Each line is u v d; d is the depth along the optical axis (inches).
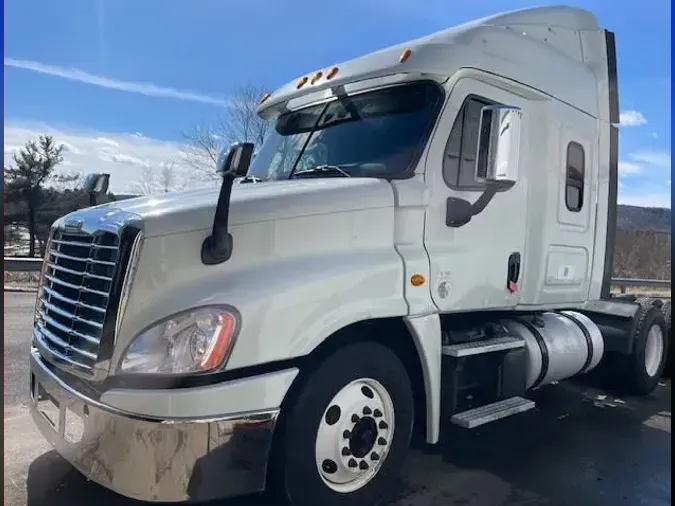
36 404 141.3
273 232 130.2
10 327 404.8
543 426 214.5
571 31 224.1
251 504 140.6
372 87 172.2
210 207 127.9
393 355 142.9
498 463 177.0
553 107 200.4
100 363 117.3
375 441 140.0
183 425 110.5
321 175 165.6
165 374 112.6
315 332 125.0
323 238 137.2
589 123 222.4
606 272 240.4
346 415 133.6
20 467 159.6
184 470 111.3
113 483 115.0
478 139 147.6
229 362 114.5
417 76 163.0
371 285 137.8
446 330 174.6
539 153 194.4
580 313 243.1
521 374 185.8
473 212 167.0
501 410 172.1
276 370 120.9
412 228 152.6
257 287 121.1
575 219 215.3
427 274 151.9
